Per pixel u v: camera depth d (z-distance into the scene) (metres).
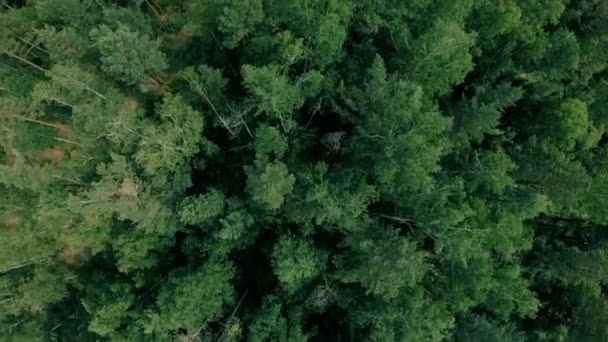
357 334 25.73
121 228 26.05
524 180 25.81
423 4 24.73
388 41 26.23
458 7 24.19
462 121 24.64
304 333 25.94
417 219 23.95
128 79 23.91
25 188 24.81
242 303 26.42
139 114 23.62
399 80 22.27
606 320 25.73
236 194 25.80
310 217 23.52
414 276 22.16
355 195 22.89
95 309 25.34
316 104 25.23
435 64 23.45
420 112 22.56
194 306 23.17
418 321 23.16
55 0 24.28
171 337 23.69
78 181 24.78
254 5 22.03
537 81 26.14
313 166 24.45
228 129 24.34
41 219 24.44
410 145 21.47
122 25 22.06
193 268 25.34
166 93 23.39
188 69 23.67
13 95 25.55
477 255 23.64
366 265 23.33
